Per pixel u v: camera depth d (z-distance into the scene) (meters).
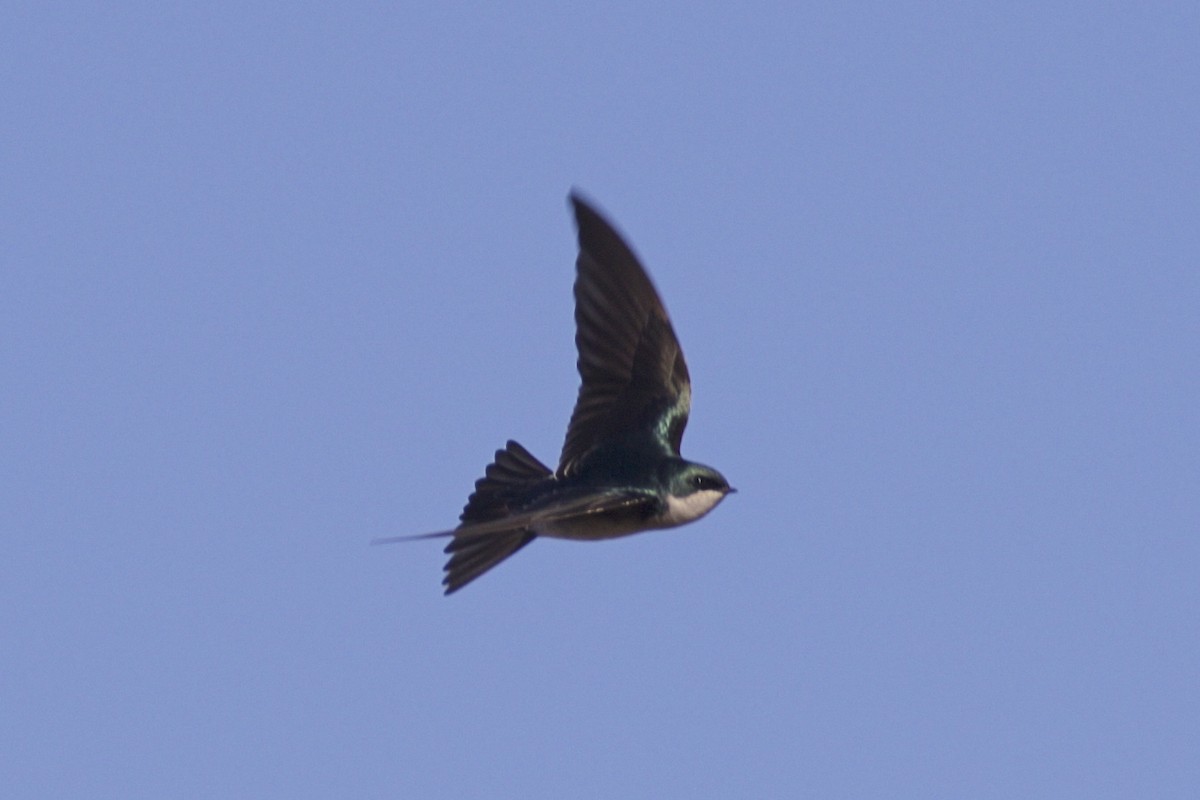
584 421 14.44
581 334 14.34
